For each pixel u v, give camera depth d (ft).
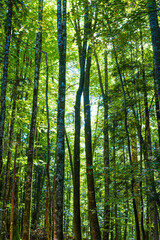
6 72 22.94
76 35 25.44
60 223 20.93
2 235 35.06
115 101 36.14
